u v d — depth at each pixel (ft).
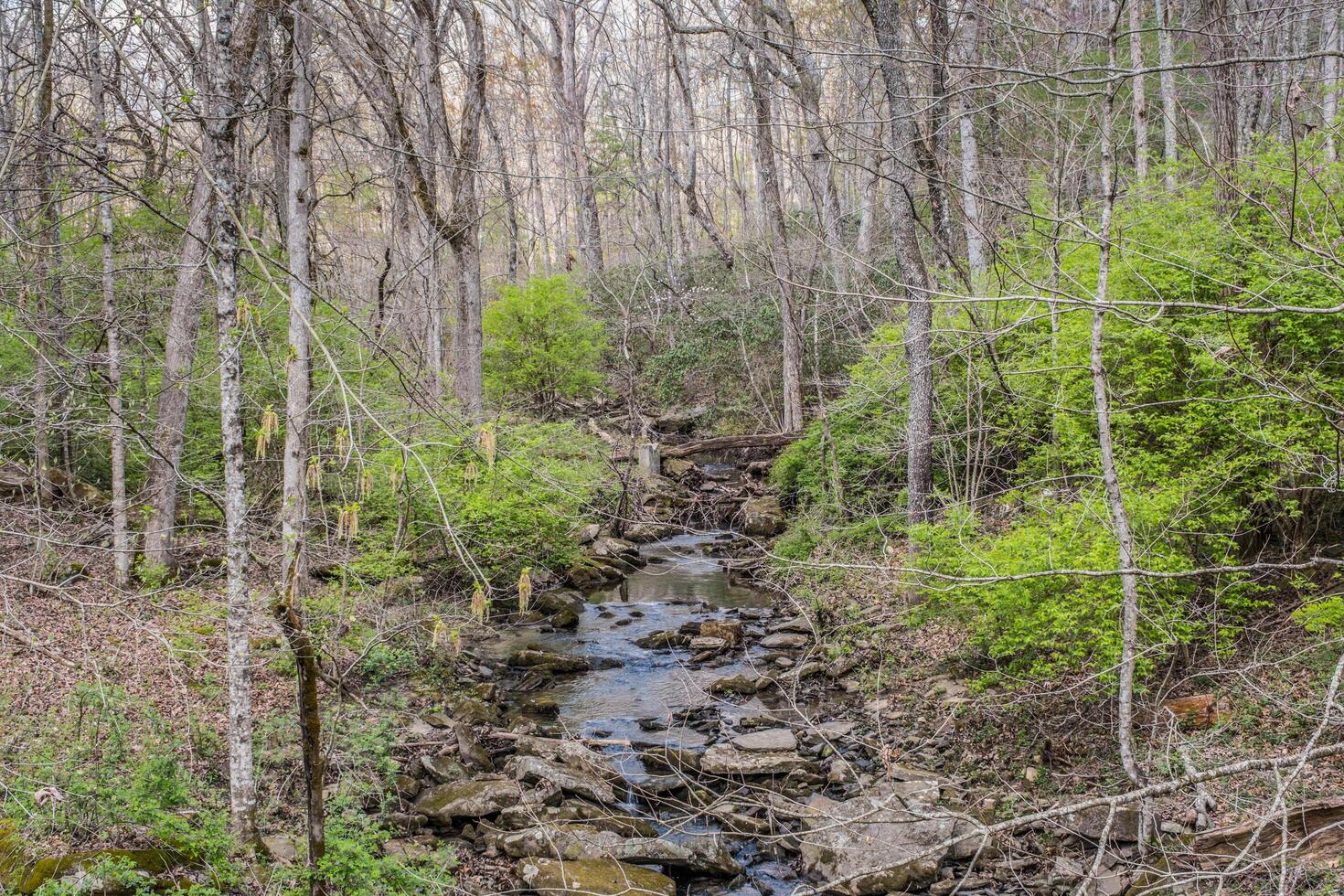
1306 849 22.71
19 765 23.99
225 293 22.52
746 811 30.35
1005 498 39.70
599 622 50.70
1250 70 43.37
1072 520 30.66
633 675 42.80
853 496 56.44
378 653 35.55
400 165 45.14
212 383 45.44
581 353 88.33
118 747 25.13
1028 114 36.17
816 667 41.65
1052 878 25.18
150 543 40.22
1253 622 33.04
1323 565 32.83
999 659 36.52
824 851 27.32
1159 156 51.24
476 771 31.96
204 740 28.48
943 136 40.81
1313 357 31.37
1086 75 36.60
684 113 114.73
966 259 60.23
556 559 56.13
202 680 32.83
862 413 56.85
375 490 43.80
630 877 25.70
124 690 28.48
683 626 49.24
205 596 38.99
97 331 42.19
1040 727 31.76
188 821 23.34
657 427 89.76
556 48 101.91
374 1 48.83
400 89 52.37
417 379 29.09
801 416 79.61
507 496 47.73
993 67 17.46
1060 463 37.70
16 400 29.63
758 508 66.39
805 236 81.00
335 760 29.45
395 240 57.41
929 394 43.88
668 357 94.48
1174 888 22.34
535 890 25.05
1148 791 14.52
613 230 144.15
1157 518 29.25
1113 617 29.68
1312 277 29.12
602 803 30.42
